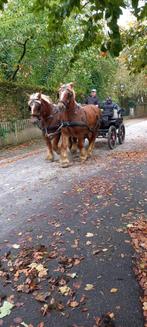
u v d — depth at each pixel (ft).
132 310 7.50
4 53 36.70
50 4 8.80
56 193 15.66
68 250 10.13
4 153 28.96
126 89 71.20
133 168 19.69
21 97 36.99
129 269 8.98
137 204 13.58
